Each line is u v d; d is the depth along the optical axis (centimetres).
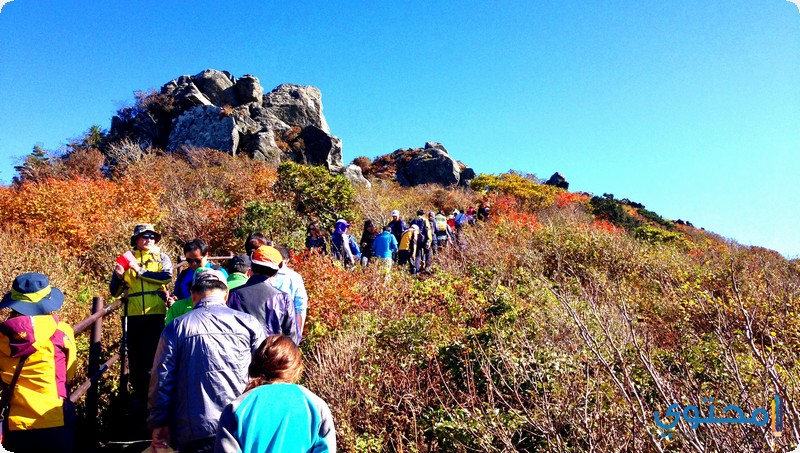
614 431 378
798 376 430
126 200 1322
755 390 418
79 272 995
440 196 2486
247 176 1741
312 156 3148
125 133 3097
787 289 747
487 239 1409
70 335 379
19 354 343
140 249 579
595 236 1244
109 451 482
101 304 510
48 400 353
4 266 855
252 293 423
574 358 504
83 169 2172
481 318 706
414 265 1189
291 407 242
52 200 1170
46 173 2055
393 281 934
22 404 346
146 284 567
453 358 574
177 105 3212
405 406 495
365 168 4000
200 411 313
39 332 351
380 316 711
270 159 2886
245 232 1210
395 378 538
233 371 324
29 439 347
